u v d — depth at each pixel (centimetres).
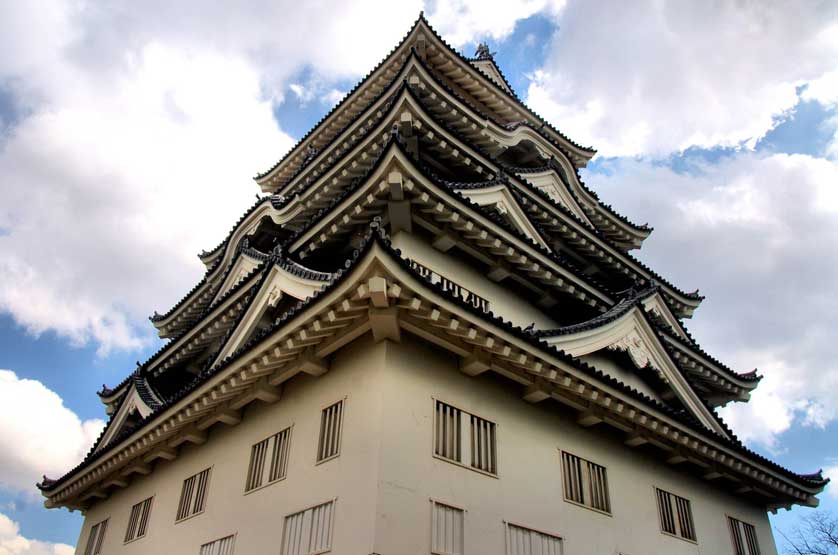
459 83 2622
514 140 2452
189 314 2816
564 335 1684
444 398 1312
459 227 1692
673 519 1727
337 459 1235
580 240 2353
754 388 2398
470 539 1207
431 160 2058
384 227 1702
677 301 2686
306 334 1278
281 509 1317
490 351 1329
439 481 1212
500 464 1351
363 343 1322
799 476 1975
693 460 1781
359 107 2589
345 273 1140
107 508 2120
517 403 1483
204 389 1510
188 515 1631
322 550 1156
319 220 1755
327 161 2289
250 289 2062
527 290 1981
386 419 1180
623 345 1858
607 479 1591
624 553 1517
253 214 2461
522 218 2005
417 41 2447
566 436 1555
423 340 1341
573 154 3031
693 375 2300
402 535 1100
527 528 1328
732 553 1853
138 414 2244
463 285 1758
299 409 1422
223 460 1606
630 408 1529
